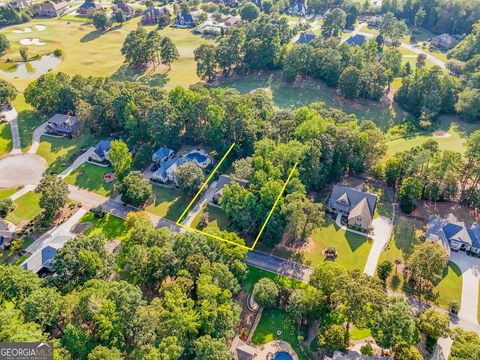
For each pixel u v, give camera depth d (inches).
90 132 5032.0
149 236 3171.8
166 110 4510.3
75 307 2500.0
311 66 6176.2
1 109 5487.2
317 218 3324.3
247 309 2979.8
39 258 3203.7
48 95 5251.0
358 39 7249.0
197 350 2363.4
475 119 5369.1
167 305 2524.6
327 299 2822.3
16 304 2571.4
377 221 3784.5
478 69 5812.0
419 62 6742.1
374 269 3284.9
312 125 4087.1
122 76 6427.2
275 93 5994.1
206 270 2787.9
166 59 6569.9
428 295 3065.9
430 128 5241.1
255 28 6584.6
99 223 3742.6
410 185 3784.5
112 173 4397.1
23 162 4542.3
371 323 2488.9
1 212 3772.1
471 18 7539.4
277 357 2669.8
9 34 7854.3
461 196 3956.7
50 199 3639.3
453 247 3484.3
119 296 2534.5
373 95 5748.0
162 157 4475.9
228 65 6387.8
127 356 2468.0
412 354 2372.0
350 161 4210.1
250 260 3380.9
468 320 2876.5
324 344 2564.0
